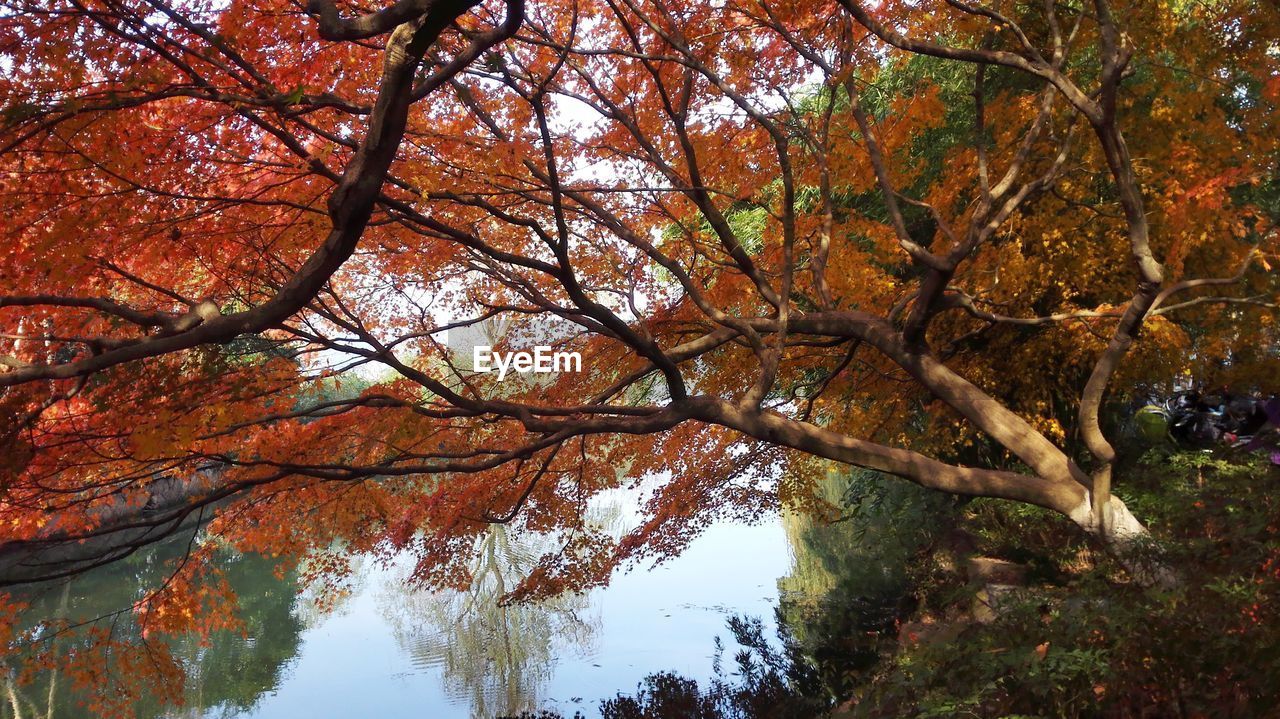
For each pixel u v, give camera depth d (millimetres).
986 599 7109
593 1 7586
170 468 6418
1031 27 8031
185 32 4840
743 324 6738
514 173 6430
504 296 8602
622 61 7570
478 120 6781
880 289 8789
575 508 9773
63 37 4293
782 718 8094
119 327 5148
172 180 5094
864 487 13172
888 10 7453
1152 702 3846
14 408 4668
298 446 7016
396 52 3855
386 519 8336
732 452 10680
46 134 4457
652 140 7840
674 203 8727
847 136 7875
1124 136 8070
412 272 7691
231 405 5680
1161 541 4746
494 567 16906
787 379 10562
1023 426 6598
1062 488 6250
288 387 6539
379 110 3955
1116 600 4277
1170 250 7645
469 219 6848
